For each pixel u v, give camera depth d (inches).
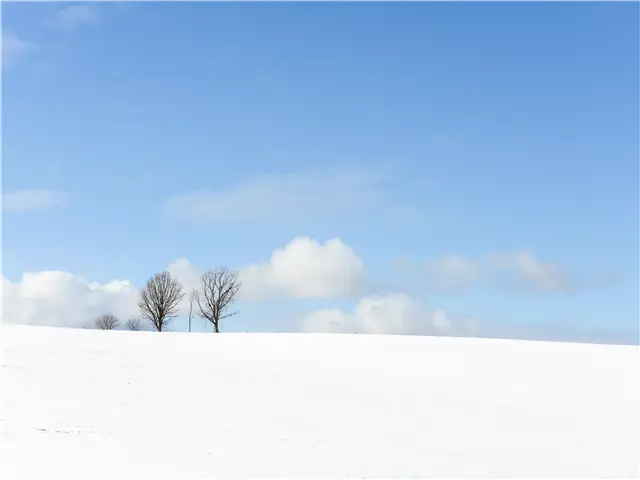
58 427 764.6
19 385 964.0
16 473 607.8
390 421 899.4
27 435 727.1
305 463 679.7
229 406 932.0
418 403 1034.7
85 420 803.4
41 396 907.4
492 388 1187.3
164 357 1302.9
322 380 1185.4
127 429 778.2
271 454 707.4
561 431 893.2
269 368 1274.6
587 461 741.3
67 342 1359.5
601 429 915.4
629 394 1171.3
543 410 1029.2
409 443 784.3
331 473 649.6
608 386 1232.2
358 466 677.3
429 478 647.8
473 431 866.1
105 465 644.1
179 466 651.5
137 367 1174.3
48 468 625.6
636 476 686.5
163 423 816.3
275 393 1043.3
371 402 1020.5
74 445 703.7
